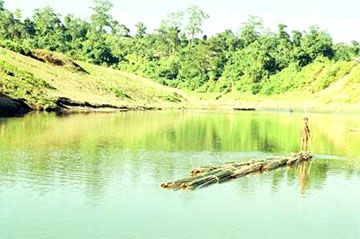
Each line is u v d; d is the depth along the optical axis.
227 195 23.11
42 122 52.12
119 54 152.62
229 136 48.12
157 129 51.62
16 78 75.31
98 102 82.56
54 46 144.25
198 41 165.62
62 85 86.62
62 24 161.75
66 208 20.12
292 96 125.75
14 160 29.12
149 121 61.53
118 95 96.56
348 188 25.52
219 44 152.12
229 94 134.50
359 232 18.75
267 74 137.25
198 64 144.38
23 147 34.19
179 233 17.86
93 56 145.12
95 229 17.92
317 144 43.94
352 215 20.73
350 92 117.62
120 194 22.52
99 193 22.53
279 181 26.64
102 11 176.25
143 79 120.56
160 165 29.89
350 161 34.19
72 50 145.38
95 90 92.88
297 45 152.38
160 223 18.81
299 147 42.00
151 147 37.66
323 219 20.08
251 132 52.78
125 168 28.41
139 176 26.42
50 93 75.94
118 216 19.42
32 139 38.44
